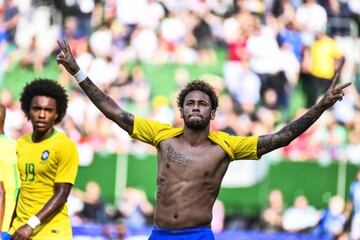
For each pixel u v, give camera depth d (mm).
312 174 33812
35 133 16609
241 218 33000
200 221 13766
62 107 16938
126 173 33125
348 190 33812
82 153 33000
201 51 35750
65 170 16297
